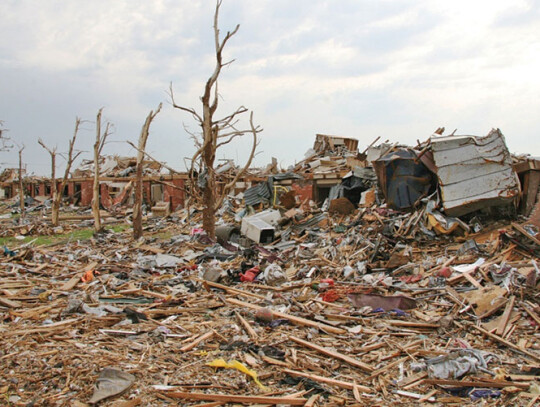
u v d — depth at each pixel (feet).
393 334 25.67
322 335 25.94
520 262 33.99
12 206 130.93
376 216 51.06
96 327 26.76
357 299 31.32
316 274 40.83
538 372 20.57
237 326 27.27
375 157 81.66
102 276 41.68
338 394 19.08
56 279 40.75
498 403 18.16
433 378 20.25
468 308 28.45
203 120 57.93
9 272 42.34
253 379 20.15
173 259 47.88
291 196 71.36
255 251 49.75
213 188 60.08
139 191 64.23
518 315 26.53
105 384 18.97
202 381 19.80
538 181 43.98
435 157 44.42
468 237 42.01
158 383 19.62
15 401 17.79
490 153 43.09
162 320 29.19
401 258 39.47
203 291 36.50
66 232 78.07
